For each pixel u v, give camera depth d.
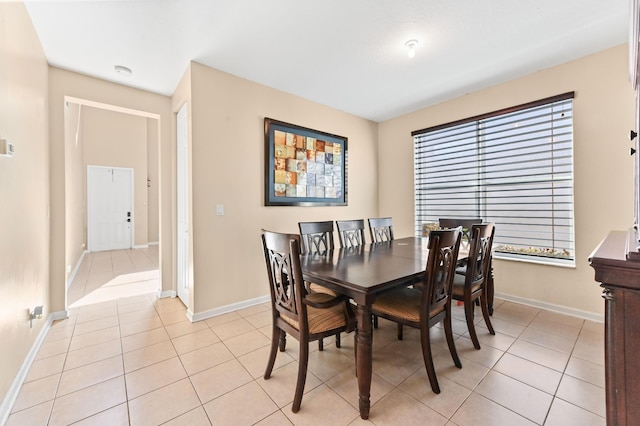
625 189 2.33
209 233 2.67
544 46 2.37
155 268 4.79
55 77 2.57
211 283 2.68
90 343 2.16
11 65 1.65
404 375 1.76
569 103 2.63
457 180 3.53
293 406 1.45
